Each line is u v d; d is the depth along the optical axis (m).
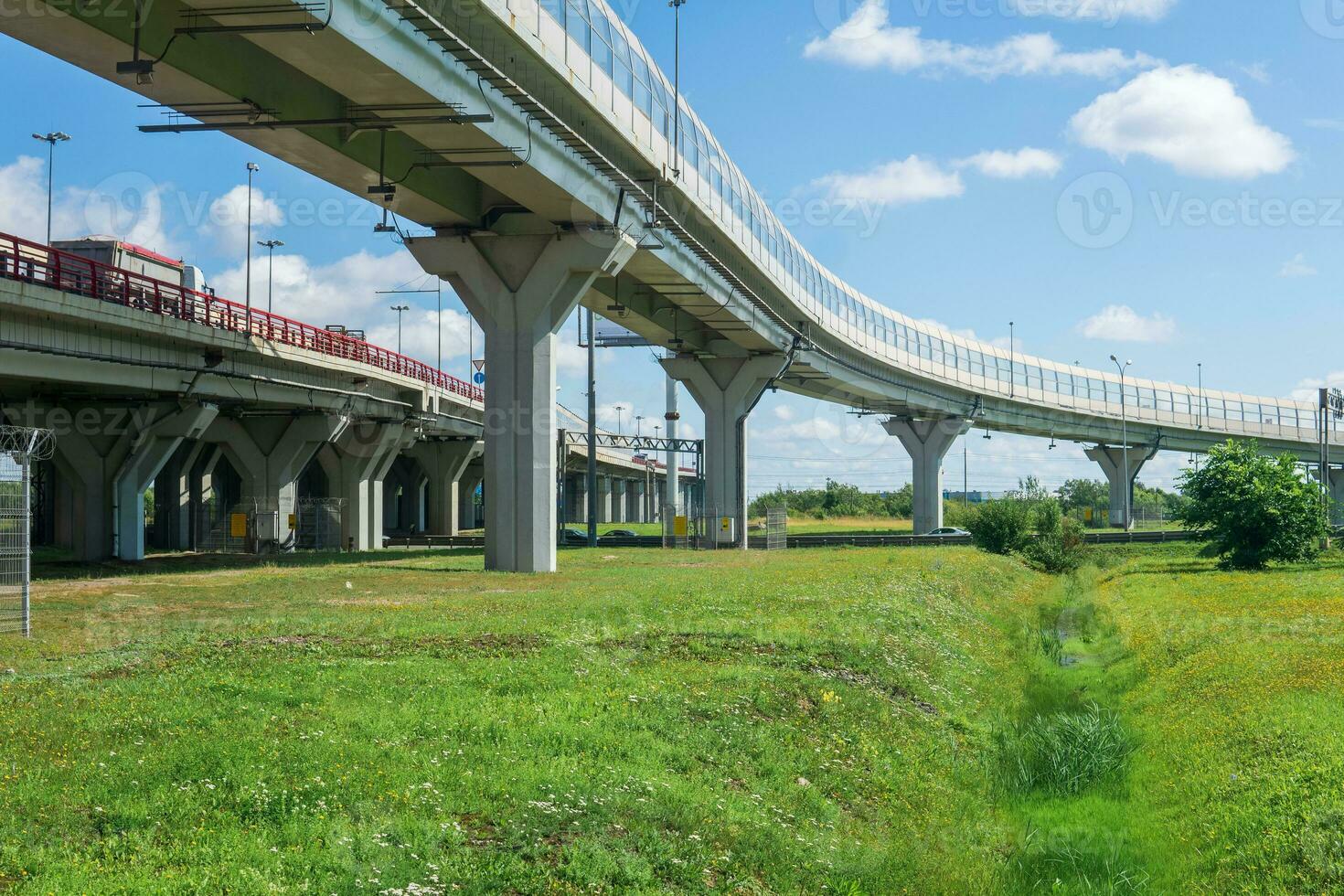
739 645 20.05
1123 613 32.22
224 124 27.73
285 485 61.97
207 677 14.99
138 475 50.12
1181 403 116.31
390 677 15.31
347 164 32.31
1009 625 32.53
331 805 9.90
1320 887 10.07
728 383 70.81
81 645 18.86
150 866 8.43
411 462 105.50
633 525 133.88
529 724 12.98
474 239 42.25
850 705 16.61
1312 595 31.86
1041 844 12.77
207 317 44.53
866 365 81.94
